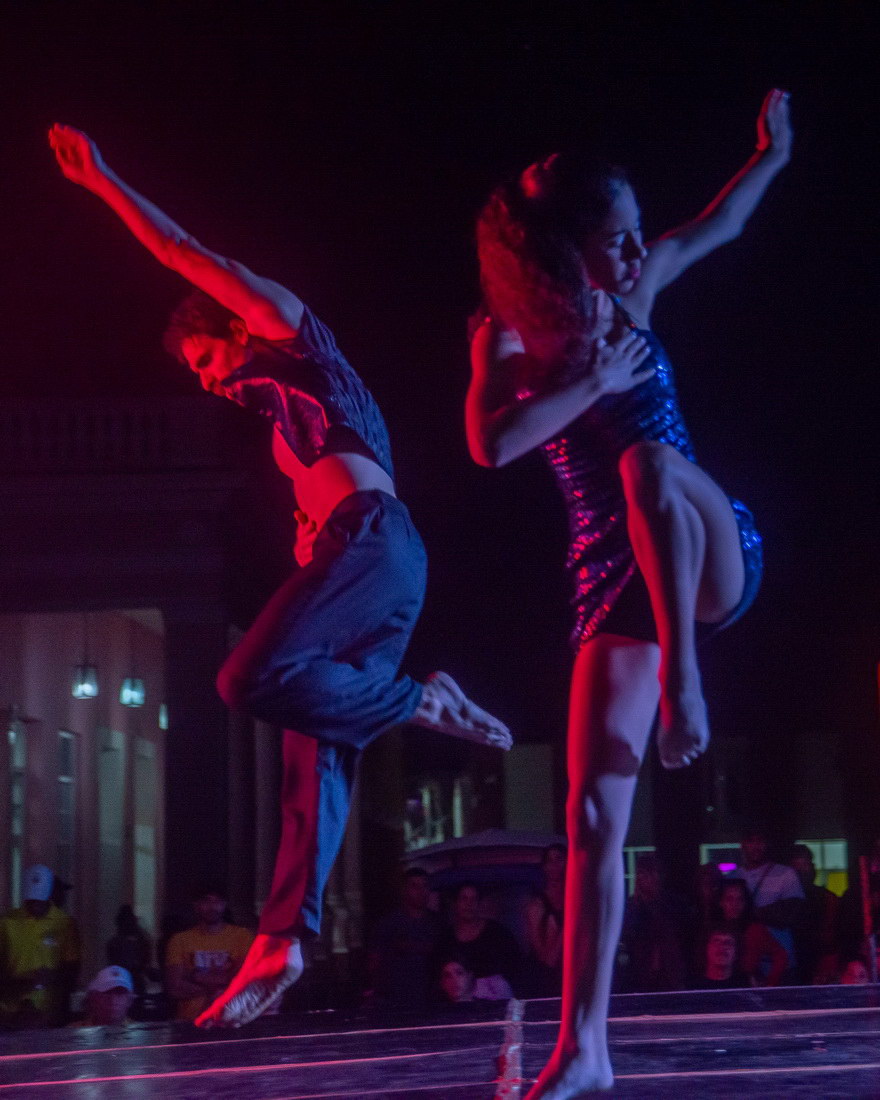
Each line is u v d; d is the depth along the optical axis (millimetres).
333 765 3213
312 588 3160
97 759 21625
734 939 7051
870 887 7398
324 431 3396
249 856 16141
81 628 20969
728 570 2576
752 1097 2314
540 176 2650
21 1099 2791
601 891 2430
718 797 17172
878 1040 2984
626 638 2537
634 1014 3672
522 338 2617
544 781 17781
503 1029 3428
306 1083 2771
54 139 3318
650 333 2740
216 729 14680
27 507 15094
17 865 18234
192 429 15219
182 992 7242
